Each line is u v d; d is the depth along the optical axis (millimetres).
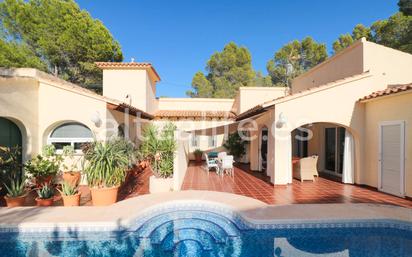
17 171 11289
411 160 11078
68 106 13859
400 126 11609
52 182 12203
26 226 7727
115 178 10531
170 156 13375
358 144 14031
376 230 8172
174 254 7164
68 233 7816
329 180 15625
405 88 10742
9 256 6906
